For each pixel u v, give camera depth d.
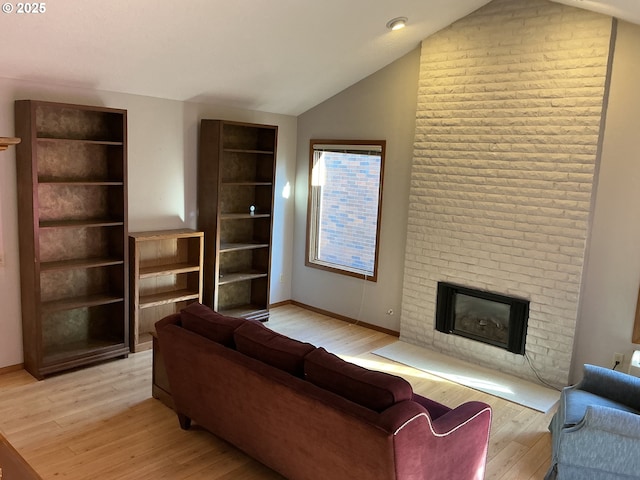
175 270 4.91
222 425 3.14
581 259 4.25
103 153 4.53
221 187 5.17
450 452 2.50
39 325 4.06
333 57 4.86
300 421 2.58
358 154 5.70
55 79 4.07
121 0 3.25
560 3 4.13
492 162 4.64
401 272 5.48
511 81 4.46
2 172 3.99
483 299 4.82
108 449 3.27
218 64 4.47
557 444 3.13
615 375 3.31
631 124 4.06
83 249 4.54
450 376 4.63
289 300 6.58
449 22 4.73
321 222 6.18
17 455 1.69
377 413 2.29
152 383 3.98
